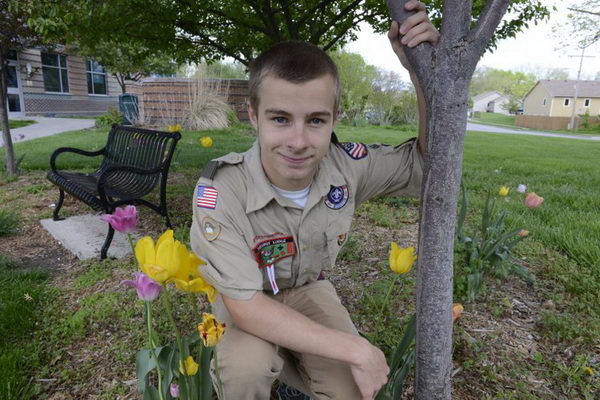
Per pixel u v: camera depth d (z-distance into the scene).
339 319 1.51
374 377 1.19
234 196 1.39
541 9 4.22
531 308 2.51
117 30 3.83
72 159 6.95
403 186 1.64
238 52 5.01
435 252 1.22
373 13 4.50
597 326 2.26
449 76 1.12
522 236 2.69
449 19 1.11
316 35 4.36
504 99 77.94
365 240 3.56
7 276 2.87
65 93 19.05
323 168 1.50
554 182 6.00
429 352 1.29
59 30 3.58
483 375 1.96
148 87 13.34
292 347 1.24
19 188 5.28
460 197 4.83
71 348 2.17
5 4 5.31
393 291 2.66
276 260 1.47
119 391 1.87
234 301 1.26
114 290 2.72
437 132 1.16
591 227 3.57
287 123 1.25
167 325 2.33
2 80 5.69
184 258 1.03
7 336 2.23
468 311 2.47
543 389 1.89
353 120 19.52
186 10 4.10
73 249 3.42
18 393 1.82
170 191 5.05
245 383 1.29
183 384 1.17
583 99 53.38
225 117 12.74
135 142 4.24
